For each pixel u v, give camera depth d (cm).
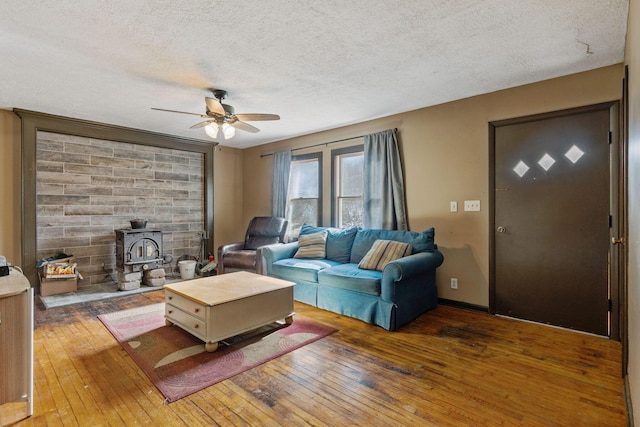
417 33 230
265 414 180
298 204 548
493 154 342
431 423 173
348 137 473
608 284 282
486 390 203
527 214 322
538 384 210
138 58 264
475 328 304
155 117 429
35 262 409
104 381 212
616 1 195
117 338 279
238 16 208
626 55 233
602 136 284
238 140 573
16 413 180
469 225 359
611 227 279
